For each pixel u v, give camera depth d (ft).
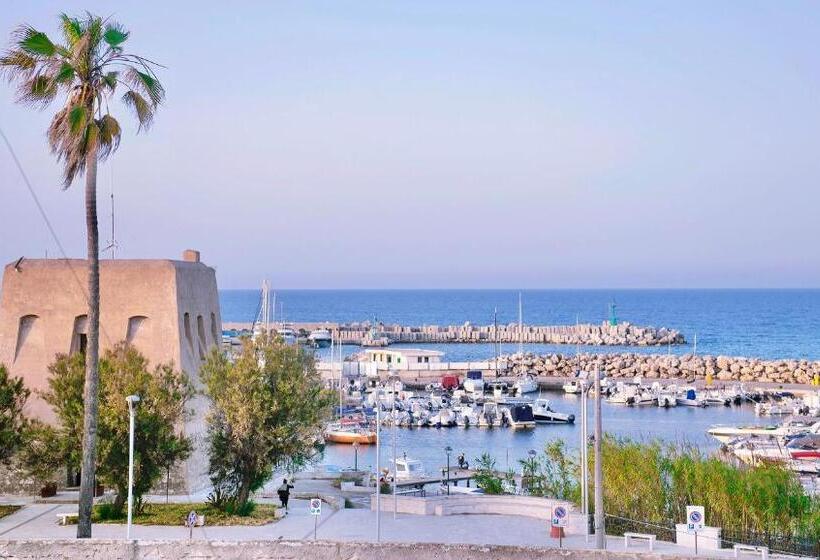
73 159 130.11
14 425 171.73
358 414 405.39
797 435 343.67
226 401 171.73
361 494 213.46
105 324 197.36
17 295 198.29
